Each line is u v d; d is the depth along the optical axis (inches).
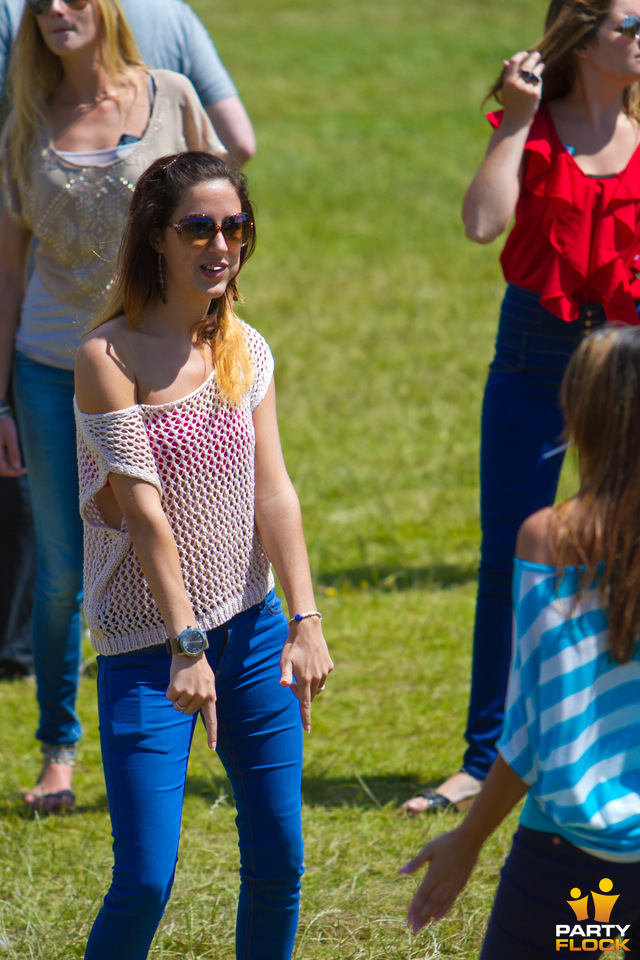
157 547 309.9
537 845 269.0
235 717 328.5
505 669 484.4
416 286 1553.9
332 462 995.9
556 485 477.7
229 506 324.8
